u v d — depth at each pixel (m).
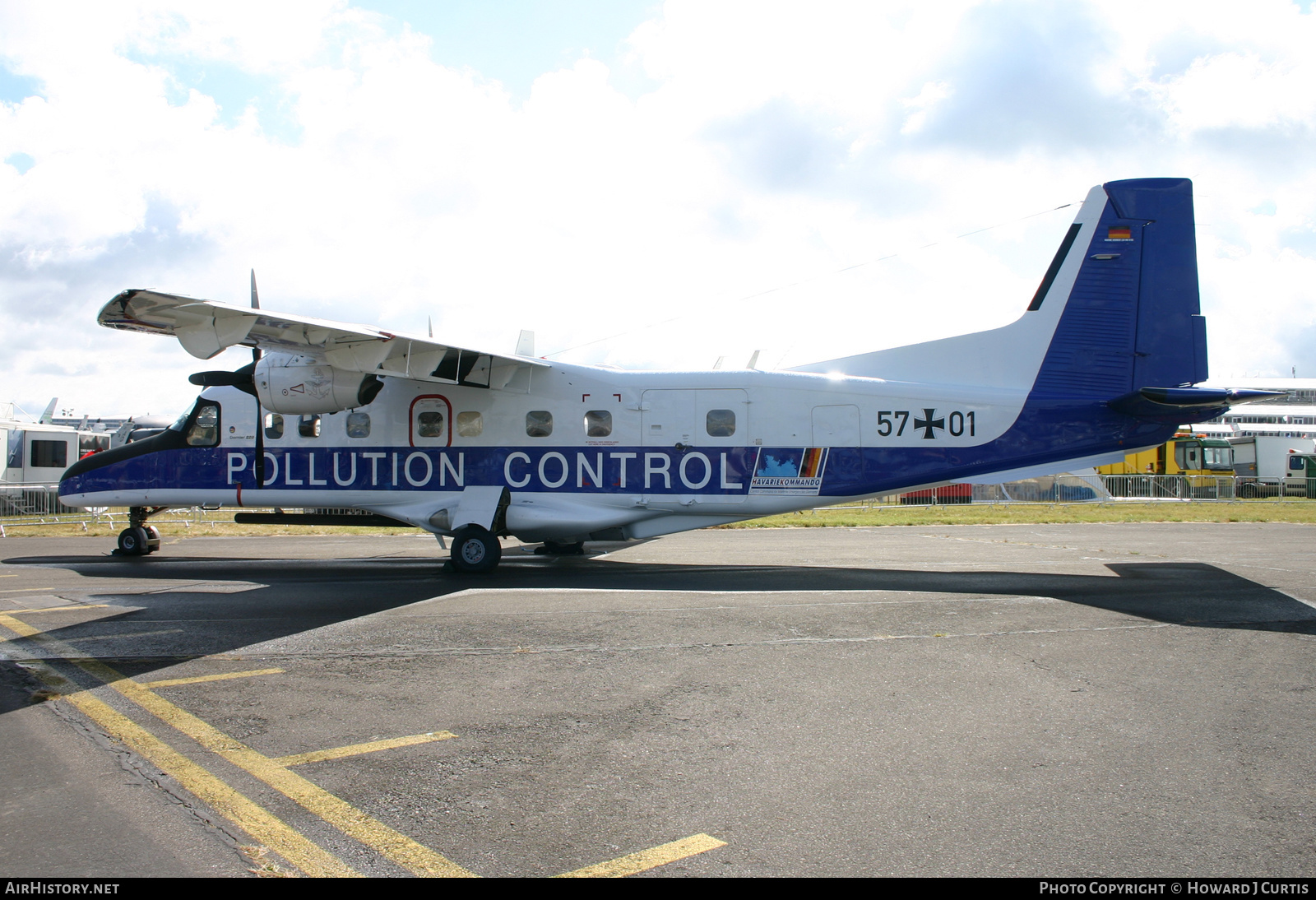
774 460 11.99
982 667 6.23
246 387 13.05
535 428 12.45
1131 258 11.48
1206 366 11.32
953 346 12.00
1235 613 8.38
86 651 6.70
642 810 3.78
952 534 19.30
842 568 12.48
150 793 3.95
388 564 13.21
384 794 3.96
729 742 4.65
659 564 13.07
